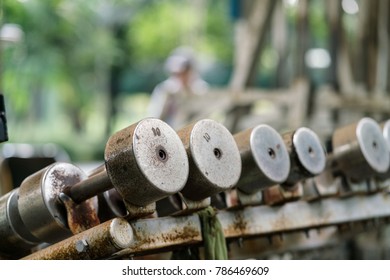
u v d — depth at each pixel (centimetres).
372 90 911
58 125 2069
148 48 2295
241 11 975
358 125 344
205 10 2281
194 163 260
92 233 248
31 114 1838
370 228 401
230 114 917
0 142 286
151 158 243
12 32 628
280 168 295
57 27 1731
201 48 2255
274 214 318
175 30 2303
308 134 316
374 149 345
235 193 298
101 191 260
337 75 866
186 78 1033
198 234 279
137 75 2256
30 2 1574
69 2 1822
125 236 247
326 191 340
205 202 274
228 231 296
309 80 851
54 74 1858
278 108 920
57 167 270
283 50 1005
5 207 273
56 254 253
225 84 2234
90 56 1942
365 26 926
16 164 636
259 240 373
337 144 346
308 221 335
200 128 264
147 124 245
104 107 2131
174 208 270
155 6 2325
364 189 358
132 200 248
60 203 266
